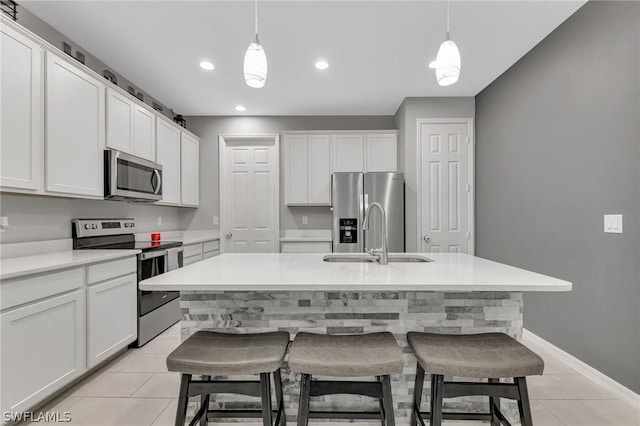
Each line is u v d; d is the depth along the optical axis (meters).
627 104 1.95
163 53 2.86
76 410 1.84
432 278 1.42
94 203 2.91
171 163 3.82
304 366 1.21
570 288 1.28
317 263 1.89
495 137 3.51
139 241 3.53
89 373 2.27
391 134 4.36
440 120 3.97
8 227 2.14
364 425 1.67
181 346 1.35
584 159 2.29
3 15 1.81
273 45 2.73
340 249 3.90
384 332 1.52
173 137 3.87
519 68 3.06
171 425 1.70
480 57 2.97
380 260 1.91
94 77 2.54
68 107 2.28
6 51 1.84
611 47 2.06
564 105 2.48
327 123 4.65
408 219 3.99
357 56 2.92
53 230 2.48
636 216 1.90
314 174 4.40
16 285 1.61
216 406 1.70
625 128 1.97
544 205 2.72
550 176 2.64
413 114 3.98
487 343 1.39
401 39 2.65
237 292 1.64
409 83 3.54
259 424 1.70
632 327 1.92
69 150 2.29
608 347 2.08
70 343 1.95
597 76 2.17
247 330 1.64
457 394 1.30
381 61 3.02
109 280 2.32
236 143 4.72
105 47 2.76
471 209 3.97
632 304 1.92
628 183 1.95
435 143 3.99
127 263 2.53
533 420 1.73
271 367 1.24
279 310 1.64
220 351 1.30
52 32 2.48
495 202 3.51
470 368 1.20
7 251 2.12
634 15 1.90
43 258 2.10
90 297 2.11
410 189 3.98
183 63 3.04
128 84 3.42
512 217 3.19
